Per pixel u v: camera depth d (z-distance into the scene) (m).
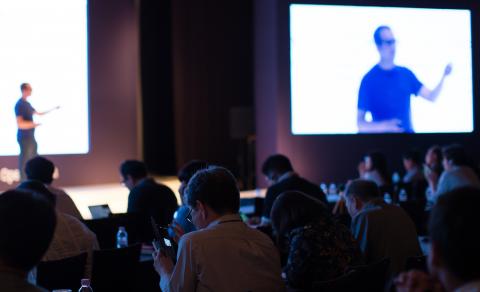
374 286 2.83
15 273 1.54
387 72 9.69
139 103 12.99
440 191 5.93
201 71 13.12
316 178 9.59
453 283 1.28
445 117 9.94
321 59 9.55
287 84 9.53
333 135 9.65
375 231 3.84
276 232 3.29
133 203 5.20
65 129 9.88
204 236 2.58
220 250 2.55
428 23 9.81
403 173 9.83
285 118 9.55
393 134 9.79
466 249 1.24
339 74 9.58
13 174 9.35
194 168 4.28
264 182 10.20
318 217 3.13
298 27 9.51
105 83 10.26
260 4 10.04
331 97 9.59
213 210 2.68
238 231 2.63
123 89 10.48
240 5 13.34
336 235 3.09
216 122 13.28
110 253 3.61
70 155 9.91
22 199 1.55
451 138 9.98
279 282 2.65
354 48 9.59
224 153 13.34
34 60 9.59
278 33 9.50
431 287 1.45
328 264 3.00
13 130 9.38
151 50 13.01
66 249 3.44
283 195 3.21
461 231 1.24
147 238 4.91
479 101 10.07
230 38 13.31
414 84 9.79
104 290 3.63
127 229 4.82
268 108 9.84
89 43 10.07
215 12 13.16
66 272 3.24
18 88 9.44
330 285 2.56
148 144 13.12
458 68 9.95
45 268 3.16
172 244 3.13
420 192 7.66
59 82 9.82
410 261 3.26
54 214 1.60
